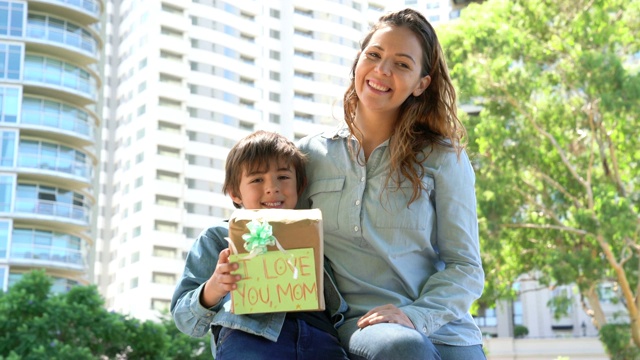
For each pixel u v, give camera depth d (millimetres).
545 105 15453
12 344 14469
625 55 15930
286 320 2262
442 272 2424
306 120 50438
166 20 50156
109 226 51719
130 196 50062
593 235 15047
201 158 50094
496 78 14977
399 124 2496
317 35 50594
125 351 15852
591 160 15266
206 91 50469
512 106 15477
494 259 15750
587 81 14766
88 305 15594
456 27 15680
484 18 15672
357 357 2137
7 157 33375
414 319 2232
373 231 2434
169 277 48625
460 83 15055
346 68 50344
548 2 15383
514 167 15312
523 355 28859
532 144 15367
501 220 15484
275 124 50781
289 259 2146
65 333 14992
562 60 15297
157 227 48688
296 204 2596
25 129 33906
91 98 35656
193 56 50562
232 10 51500
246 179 2494
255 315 2234
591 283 15820
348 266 2449
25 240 33812
